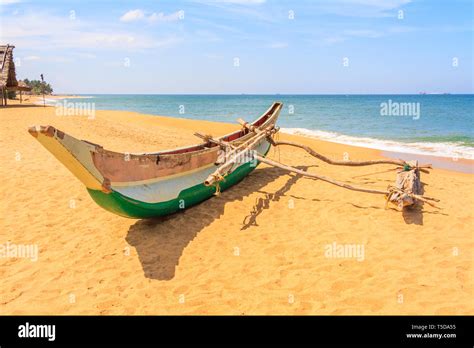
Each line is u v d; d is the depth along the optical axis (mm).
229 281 5859
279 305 5258
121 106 81875
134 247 6867
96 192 6219
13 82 38188
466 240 7020
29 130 4895
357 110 59750
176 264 6328
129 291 5633
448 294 5348
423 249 6688
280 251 6750
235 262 6395
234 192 9688
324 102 101125
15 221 7852
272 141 11797
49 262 6383
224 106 80125
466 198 9422
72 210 8438
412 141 22625
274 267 6227
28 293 5570
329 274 5969
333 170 12461
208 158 9117
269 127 11945
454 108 61219
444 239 7066
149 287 5711
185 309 5207
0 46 37656
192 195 8289
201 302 5359
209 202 8930
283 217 8195
